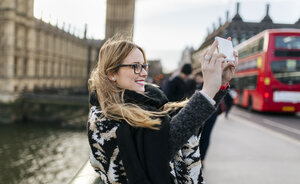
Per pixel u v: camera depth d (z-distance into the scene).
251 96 16.69
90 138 1.25
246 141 7.84
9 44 46.22
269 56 14.04
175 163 1.28
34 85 55.09
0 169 25.75
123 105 1.18
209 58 1.19
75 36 81.69
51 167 27.12
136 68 1.29
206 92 1.15
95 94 1.36
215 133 9.09
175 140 1.09
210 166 5.41
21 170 25.91
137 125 1.09
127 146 1.09
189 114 1.12
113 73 1.32
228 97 7.41
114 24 78.38
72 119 45.16
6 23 46.34
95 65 1.47
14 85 47.19
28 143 34.25
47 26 61.41
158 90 1.37
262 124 12.12
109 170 1.23
